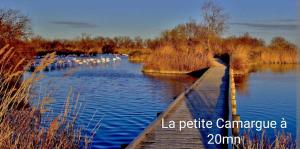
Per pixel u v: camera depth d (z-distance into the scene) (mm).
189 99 13570
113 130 11609
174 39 61156
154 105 17109
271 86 24938
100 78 31406
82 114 13781
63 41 83250
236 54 36531
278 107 16609
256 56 49812
